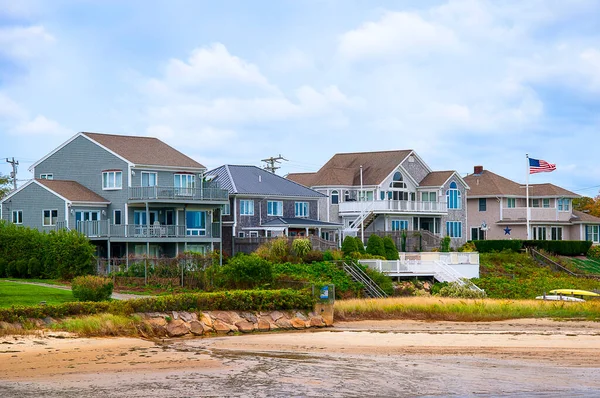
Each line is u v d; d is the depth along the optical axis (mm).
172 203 71562
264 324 45156
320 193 87812
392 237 85875
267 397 27266
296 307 47062
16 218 72438
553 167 89312
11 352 33844
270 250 67938
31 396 26781
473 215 104875
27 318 37844
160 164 72250
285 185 85750
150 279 56875
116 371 31031
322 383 29469
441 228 97875
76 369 31203
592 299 63125
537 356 35719
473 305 53125
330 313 48062
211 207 74750
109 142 73312
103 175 72125
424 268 68812
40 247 61406
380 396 27594
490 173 107875
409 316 51500
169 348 37062
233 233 78250
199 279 55469
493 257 84375
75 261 59688
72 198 69188
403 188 97125
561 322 49094
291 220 82000
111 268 59812
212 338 41531
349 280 61875
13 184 104500
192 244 72500
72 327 38219
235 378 30156
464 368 32594
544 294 61594
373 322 49469
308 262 66750
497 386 29219
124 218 70750
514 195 103625
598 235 107188
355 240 71125
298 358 34844
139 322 40812
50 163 76062
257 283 53750
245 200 79625
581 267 89438
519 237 101438
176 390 28000
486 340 40781
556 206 105438
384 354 36188
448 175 98875
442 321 50062
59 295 48094
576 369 32500
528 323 48719
